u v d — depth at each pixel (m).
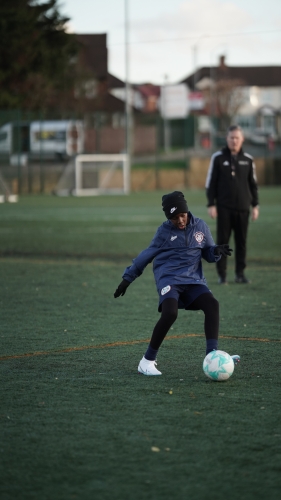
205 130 147.12
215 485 6.19
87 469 6.53
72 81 88.38
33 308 15.10
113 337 12.25
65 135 65.44
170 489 6.11
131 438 7.28
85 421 7.82
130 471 6.47
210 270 21.52
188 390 9.01
